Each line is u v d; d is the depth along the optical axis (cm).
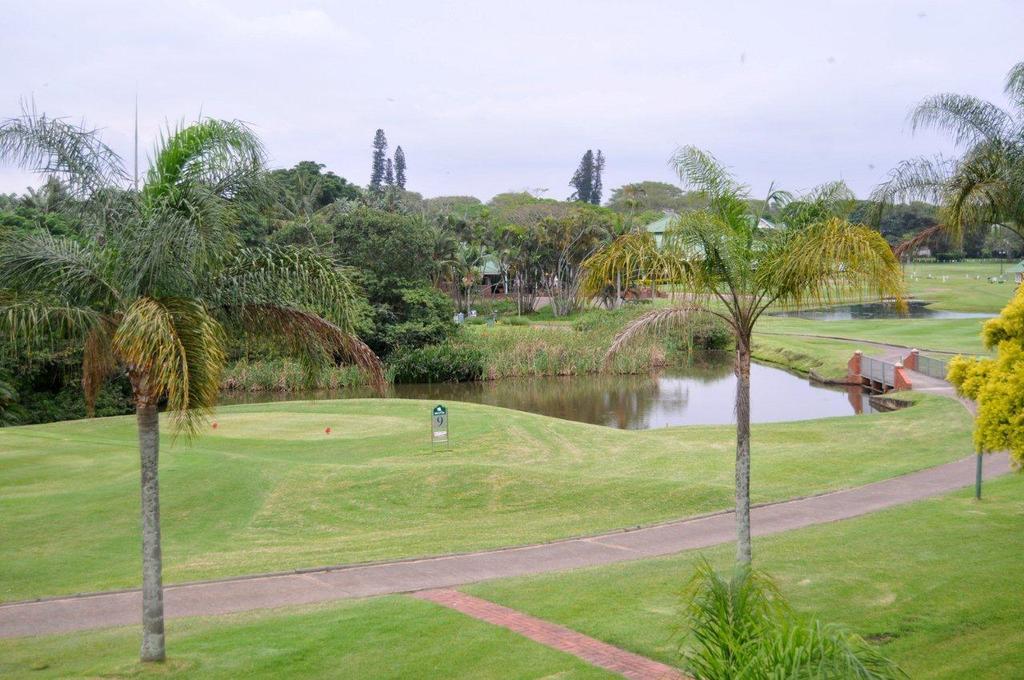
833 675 579
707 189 1238
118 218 999
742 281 1212
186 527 1772
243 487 2045
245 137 1007
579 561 1460
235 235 1031
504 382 5225
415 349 5547
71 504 1869
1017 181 1460
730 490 1959
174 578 1410
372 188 13150
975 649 935
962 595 1106
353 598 1255
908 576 1199
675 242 1200
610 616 1080
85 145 986
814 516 1723
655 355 5450
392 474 2142
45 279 990
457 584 1323
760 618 674
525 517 1877
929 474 2084
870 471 2169
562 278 8662
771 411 3944
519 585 1257
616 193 13925
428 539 1683
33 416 3831
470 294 9338
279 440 2817
